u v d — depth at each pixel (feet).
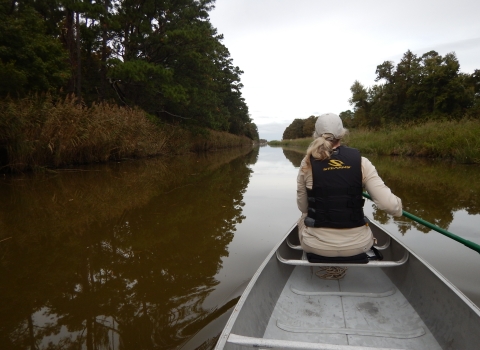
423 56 97.25
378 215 16.47
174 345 6.33
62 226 14.33
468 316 5.76
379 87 104.63
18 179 25.22
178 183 26.30
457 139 43.14
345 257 7.89
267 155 78.74
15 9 44.37
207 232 13.62
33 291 8.64
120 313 7.53
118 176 28.27
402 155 51.90
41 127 28.22
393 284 8.76
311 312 7.66
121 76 49.37
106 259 10.80
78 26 47.91
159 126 54.65
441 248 11.60
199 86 66.95
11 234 13.32
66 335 6.72
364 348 4.72
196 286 8.82
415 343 6.48
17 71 32.71
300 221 9.13
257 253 11.21
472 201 18.66
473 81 86.63
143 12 57.67
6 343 6.49
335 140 7.96
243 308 6.07
